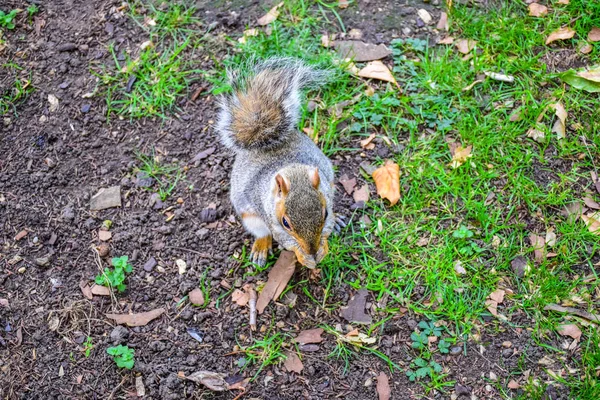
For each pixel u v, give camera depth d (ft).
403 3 4.71
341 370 3.86
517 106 4.41
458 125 4.35
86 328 3.95
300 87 4.27
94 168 4.32
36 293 4.02
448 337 3.91
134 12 4.68
